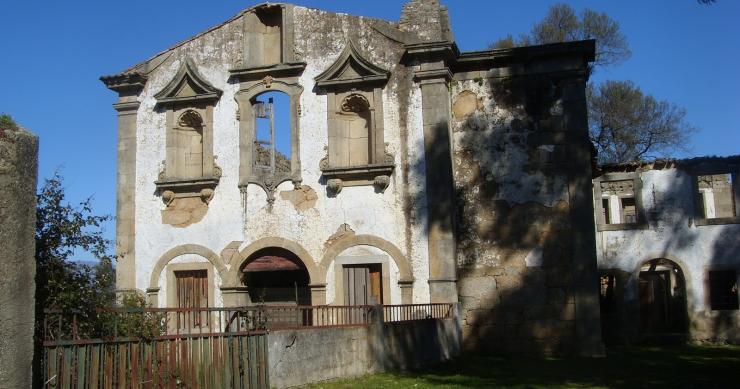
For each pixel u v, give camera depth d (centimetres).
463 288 2445
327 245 2462
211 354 1344
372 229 2434
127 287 2595
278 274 2627
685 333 3131
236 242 2539
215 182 2570
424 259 2378
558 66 2466
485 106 2503
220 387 1351
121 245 2622
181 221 2595
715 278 3150
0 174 845
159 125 2659
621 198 3378
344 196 2473
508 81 2498
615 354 2498
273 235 2512
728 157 3152
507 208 2448
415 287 2375
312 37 2562
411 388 1605
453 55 2461
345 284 2441
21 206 877
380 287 2419
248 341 1436
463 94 2525
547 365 2122
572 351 2355
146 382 1201
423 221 2395
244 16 2628
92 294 1250
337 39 2541
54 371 1043
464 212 2477
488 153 2481
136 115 2684
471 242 2459
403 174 2430
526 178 2447
